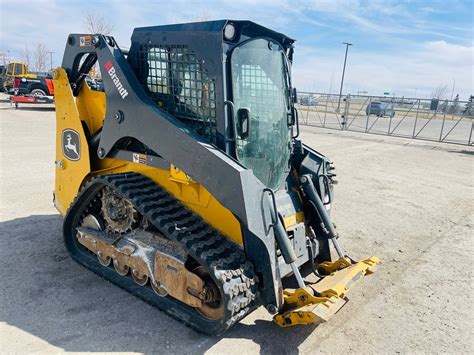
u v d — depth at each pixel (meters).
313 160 4.01
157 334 3.04
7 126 13.43
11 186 6.58
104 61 3.52
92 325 3.11
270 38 3.48
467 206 6.94
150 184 3.42
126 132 3.41
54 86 4.18
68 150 4.18
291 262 3.02
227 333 3.11
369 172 9.44
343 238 5.23
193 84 3.11
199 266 3.09
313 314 2.77
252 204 2.73
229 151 3.01
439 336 3.22
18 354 2.75
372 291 3.89
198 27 3.03
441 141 16.80
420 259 4.67
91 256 4.07
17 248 4.37
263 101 3.42
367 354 2.96
